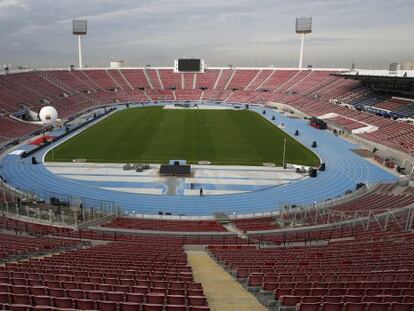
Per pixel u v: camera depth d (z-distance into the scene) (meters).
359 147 71.88
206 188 49.66
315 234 28.86
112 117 100.94
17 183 50.09
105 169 56.34
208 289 14.88
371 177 54.56
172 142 72.44
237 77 153.12
